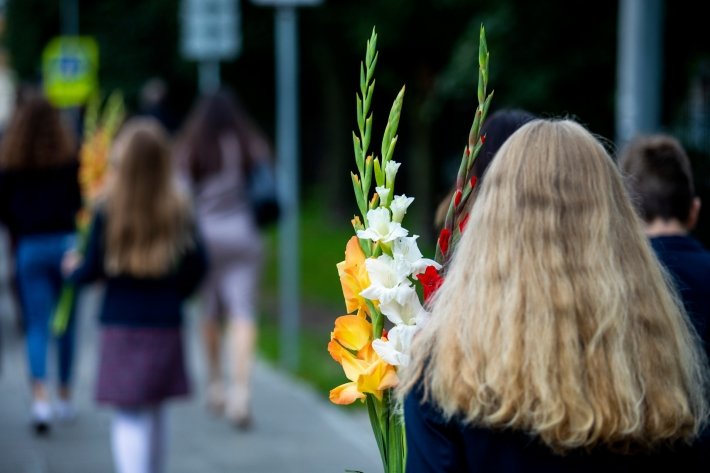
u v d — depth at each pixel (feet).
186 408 38.19
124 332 25.91
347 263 10.81
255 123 139.95
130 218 25.84
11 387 40.93
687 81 40.45
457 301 9.78
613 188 9.97
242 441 33.55
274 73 130.62
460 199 10.72
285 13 44.93
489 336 9.37
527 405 9.09
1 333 52.70
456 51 43.88
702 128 39.27
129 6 139.54
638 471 9.36
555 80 41.06
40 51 169.58
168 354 26.14
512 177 9.97
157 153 26.35
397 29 77.05
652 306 9.61
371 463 31.22
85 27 143.13
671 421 9.30
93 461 31.07
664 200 18.08
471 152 10.67
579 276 9.47
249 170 36.60
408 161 108.68
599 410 9.09
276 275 79.00
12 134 34.71
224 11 56.54
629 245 9.78
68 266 32.86
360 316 10.81
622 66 29.86
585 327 9.32
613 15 40.50
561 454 9.18
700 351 10.65
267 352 48.67
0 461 30.94
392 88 86.02
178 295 26.68
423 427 9.66
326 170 114.73
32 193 34.78
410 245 10.66
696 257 16.87
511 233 9.73
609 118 41.55
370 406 10.79
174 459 31.53
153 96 57.00
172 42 135.95
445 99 48.80
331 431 34.86
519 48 41.60
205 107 36.86
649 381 9.34
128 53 139.23
